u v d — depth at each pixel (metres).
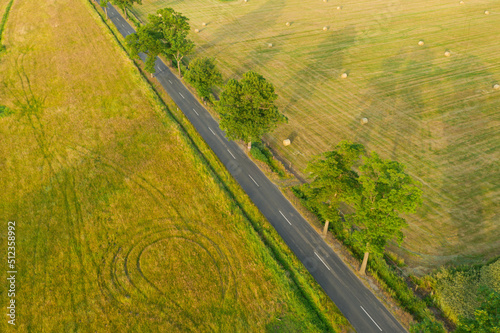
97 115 60.47
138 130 57.25
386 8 106.94
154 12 105.62
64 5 105.88
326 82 70.88
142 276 36.66
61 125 58.06
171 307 33.88
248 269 37.25
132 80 70.69
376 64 76.75
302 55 81.31
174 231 41.41
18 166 50.03
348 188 34.34
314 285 35.38
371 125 58.75
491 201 44.59
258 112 47.53
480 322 21.72
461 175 48.53
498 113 59.84
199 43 87.44
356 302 34.00
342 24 97.00
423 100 64.31
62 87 67.81
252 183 48.41
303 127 58.91
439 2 109.62
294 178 49.25
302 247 39.81
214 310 33.66
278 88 69.19
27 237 40.41
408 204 28.67
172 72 74.69
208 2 115.00
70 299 34.44
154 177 48.75
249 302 34.25
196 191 46.75
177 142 55.16
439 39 86.38
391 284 35.59
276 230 41.84
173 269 37.28
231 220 42.62
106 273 36.78
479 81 68.88
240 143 55.84
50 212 43.44
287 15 104.44
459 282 34.78
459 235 40.72
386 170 30.78
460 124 57.91
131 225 42.09
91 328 32.09
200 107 64.12
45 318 32.88
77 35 88.25
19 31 89.62
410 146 53.94
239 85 47.62
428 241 40.19
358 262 37.81
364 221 31.28
